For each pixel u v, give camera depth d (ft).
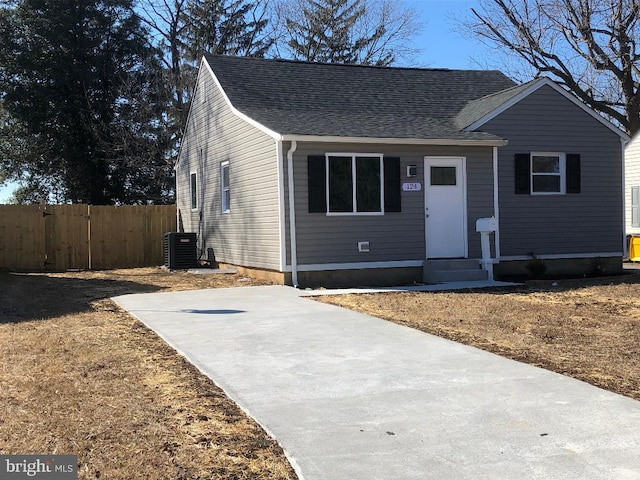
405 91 51.88
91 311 30.76
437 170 43.01
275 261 40.88
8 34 81.97
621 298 33.83
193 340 23.36
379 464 12.10
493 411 15.11
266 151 41.60
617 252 48.93
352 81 51.90
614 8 75.72
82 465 12.07
